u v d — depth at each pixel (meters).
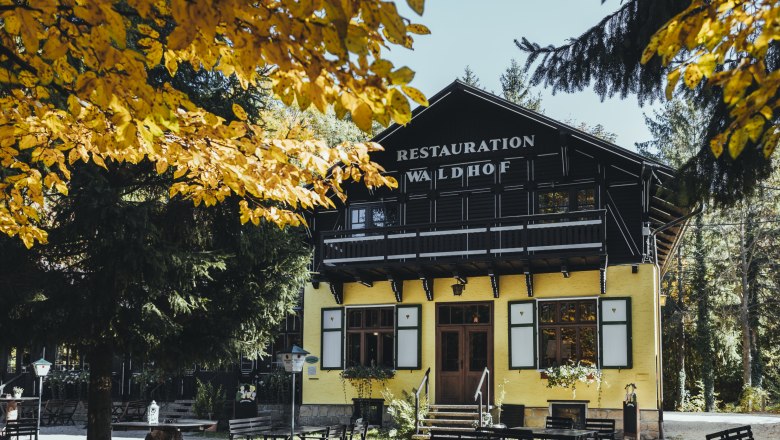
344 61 3.18
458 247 21.11
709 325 37.28
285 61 3.29
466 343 21.41
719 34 3.59
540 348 20.55
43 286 13.98
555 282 20.61
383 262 21.19
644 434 19.22
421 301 21.97
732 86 3.58
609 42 10.13
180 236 15.52
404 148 22.59
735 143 3.64
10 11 3.60
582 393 19.91
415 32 3.51
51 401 26.77
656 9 9.26
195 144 4.71
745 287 37.38
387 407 21.83
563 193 20.88
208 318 16.08
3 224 5.52
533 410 20.30
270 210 5.75
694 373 39.59
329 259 21.97
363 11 3.04
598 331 19.92
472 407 19.94
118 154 4.97
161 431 14.81
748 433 11.16
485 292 21.34
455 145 22.08
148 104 3.64
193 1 3.13
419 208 22.27
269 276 16.89
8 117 4.62
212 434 22.36
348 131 37.19
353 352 22.62
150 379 25.80
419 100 3.37
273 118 32.62
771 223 37.19
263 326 17.03
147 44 4.20
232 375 26.17
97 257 14.09
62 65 4.24
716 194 8.87
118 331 14.59
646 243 19.83
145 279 14.10
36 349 15.17
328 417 22.42
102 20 3.38
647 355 19.47
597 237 19.55
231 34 3.39
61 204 13.89
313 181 5.52
